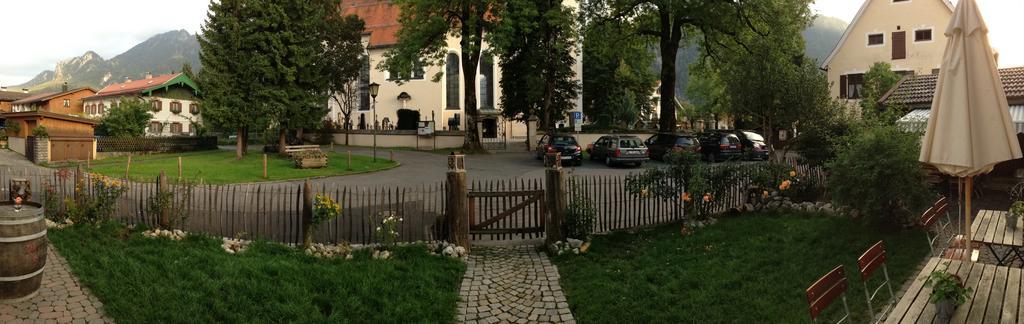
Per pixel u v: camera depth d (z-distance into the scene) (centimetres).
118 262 707
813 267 727
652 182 1085
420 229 1052
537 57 3466
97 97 6191
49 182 1277
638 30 3544
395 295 686
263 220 1047
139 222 977
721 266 772
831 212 1032
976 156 511
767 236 902
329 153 3098
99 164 2400
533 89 3478
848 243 814
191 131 5750
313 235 980
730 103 1659
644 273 775
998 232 688
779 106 1487
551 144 2594
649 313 624
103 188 966
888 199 861
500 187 1762
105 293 600
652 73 5638
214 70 2542
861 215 929
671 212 1130
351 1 5734
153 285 634
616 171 2314
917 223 873
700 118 6812
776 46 1661
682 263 811
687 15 3036
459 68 4912
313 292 671
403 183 1891
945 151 530
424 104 4931
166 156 2964
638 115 5831
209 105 2520
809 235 875
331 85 4222
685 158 1098
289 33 2623
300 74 2723
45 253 601
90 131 2945
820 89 1418
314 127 2822
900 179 857
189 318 556
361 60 4291
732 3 3006
